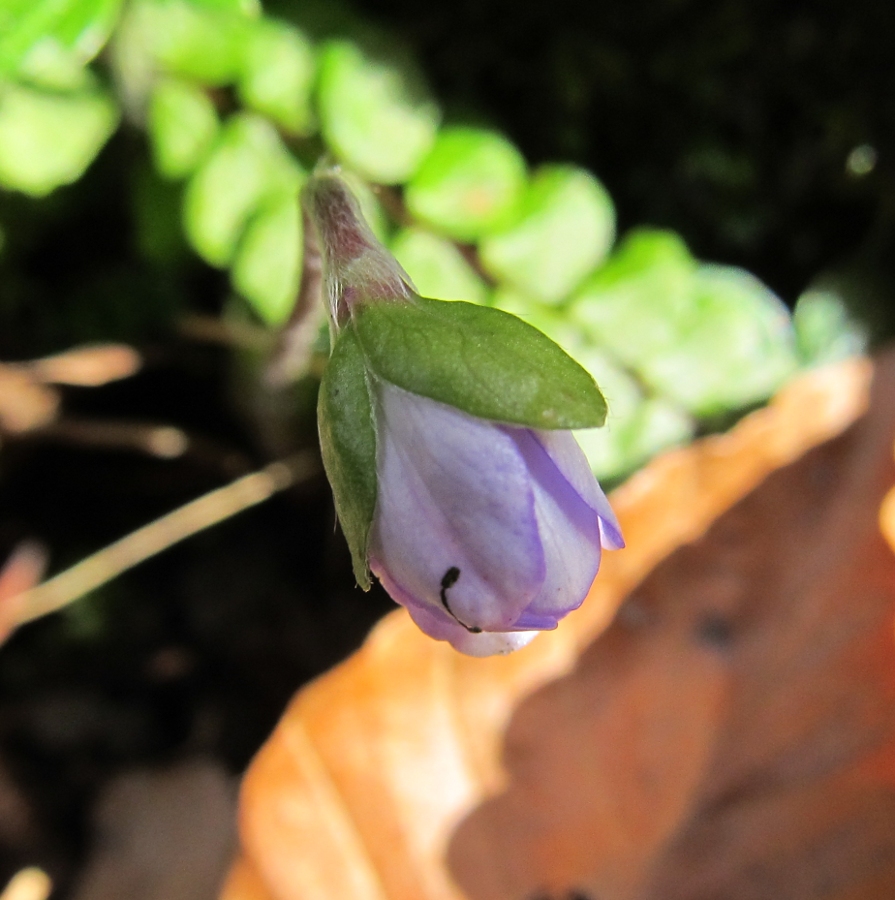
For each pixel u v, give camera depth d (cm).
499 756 9
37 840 10
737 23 10
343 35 10
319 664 11
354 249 8
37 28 8
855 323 11
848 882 9
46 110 10
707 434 10
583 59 11
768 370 10
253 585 11
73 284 11
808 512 10
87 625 11
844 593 10
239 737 11
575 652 9
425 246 10
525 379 7
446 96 11
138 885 10
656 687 9
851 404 10
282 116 10
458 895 9
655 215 11
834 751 9
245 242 10
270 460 11
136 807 10
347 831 9
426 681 9
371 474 7
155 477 12
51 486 12
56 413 11
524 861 9
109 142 11
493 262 10
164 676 11
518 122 11
